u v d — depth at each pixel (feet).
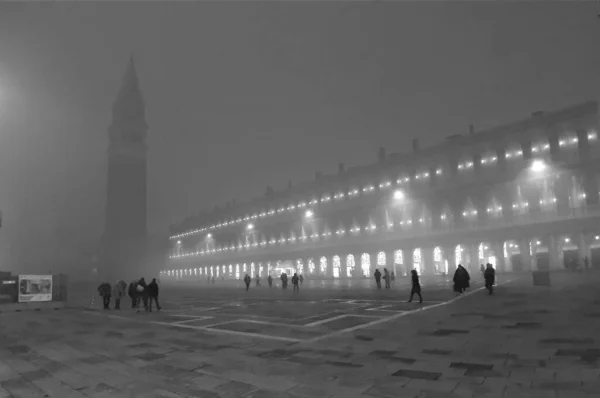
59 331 54.24
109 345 40.70
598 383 21.40
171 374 27.63
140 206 350.23
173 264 485.56
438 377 23.94
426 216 232.32
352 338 38.52
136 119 362.74
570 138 193.88
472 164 230.27
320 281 226.58
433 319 48.75
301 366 28.32
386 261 238.68
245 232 363.15
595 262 180.14
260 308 75.92
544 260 192.95
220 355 33.27
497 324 42.14
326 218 288.30
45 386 26.23
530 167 198.18
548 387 21.13
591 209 169.99
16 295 96.22
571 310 48.96
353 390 22.30
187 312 73.92
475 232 203.21
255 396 22.06
